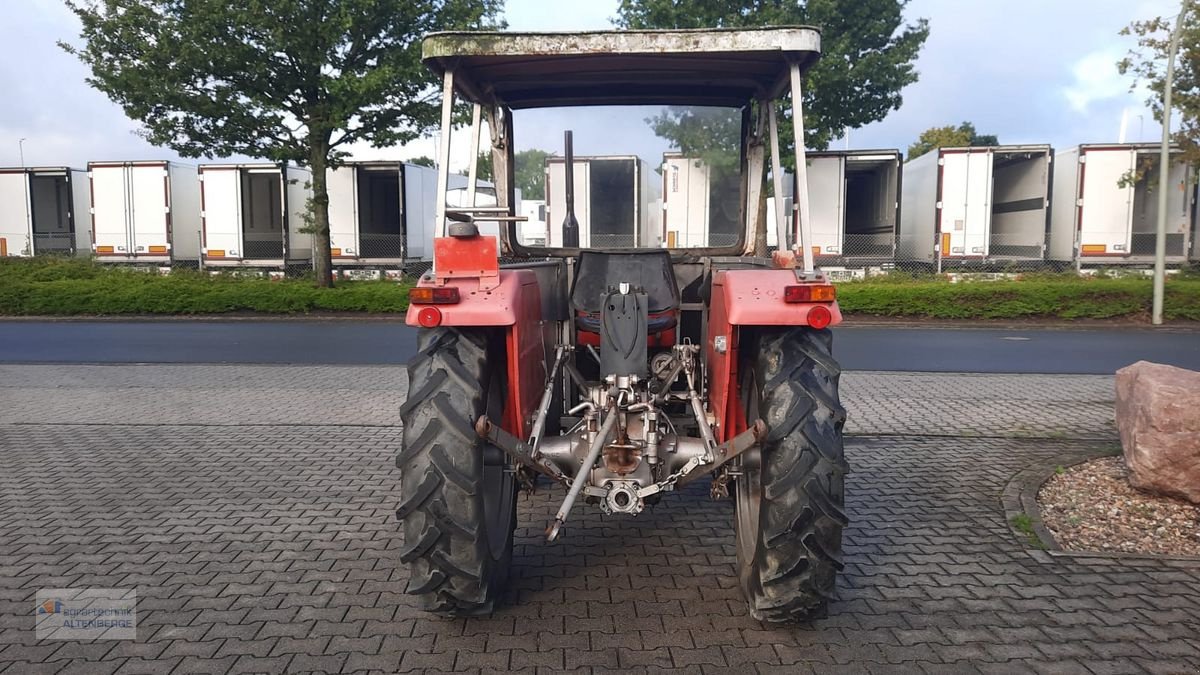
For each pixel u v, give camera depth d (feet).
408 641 12.18
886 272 70.18
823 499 11.42
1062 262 72.49
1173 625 12.74
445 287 11.69
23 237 87.45
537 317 13.74
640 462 12.42
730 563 15.21
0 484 20.17
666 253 14.58
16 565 15.12
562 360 14.65
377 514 17.92
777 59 14.26
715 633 12.46
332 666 11.46
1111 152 68.28
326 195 68.33
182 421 27.32
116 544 16.16
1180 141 63.16
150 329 57.31
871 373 37.52
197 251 83.66
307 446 23.89
